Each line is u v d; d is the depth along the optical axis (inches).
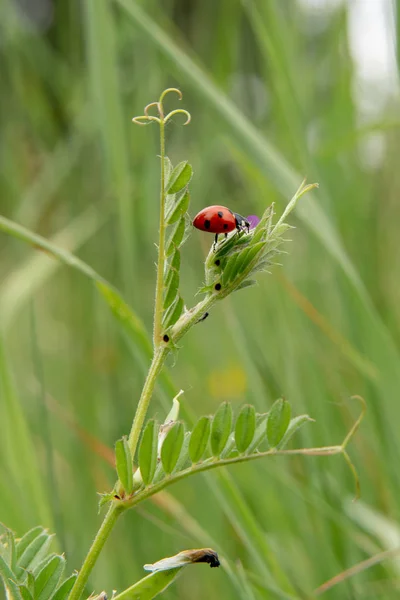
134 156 21.8
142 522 18.9
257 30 19.6
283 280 19.8
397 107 23.0
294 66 21.1
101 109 18.3
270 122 24.2
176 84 24.0
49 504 17.2
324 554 17.3
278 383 19.8
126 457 10.6
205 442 10.8
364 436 20.2
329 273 21.7
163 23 22.8
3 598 12.0
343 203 21.6
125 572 18.1
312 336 21.1
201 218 10.9
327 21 23.1
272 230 10.9
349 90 22.3
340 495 17.9
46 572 11.0
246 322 20.9
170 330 10.8
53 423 22.3
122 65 22.0
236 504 14.5
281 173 16.6
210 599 18.3
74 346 23.5
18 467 15.0
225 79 23.0
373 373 17.4
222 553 14.6
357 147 22.8
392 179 23.1
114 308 14.6
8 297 21.2
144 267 22.7
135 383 20.3
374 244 22.0
